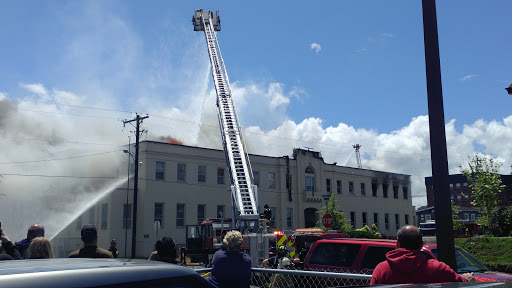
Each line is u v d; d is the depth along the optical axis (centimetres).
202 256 2192
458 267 762
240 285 502
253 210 2177
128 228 3666
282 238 1727
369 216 5425
